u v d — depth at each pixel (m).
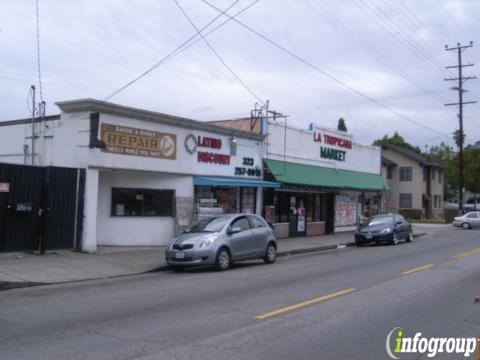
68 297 10.60
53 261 15.14
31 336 7.36
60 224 16.73
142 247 19.52
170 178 20.53
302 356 6.50
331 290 11.30
